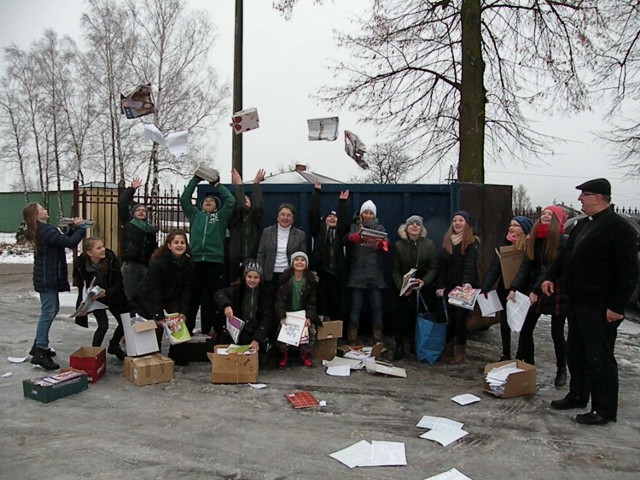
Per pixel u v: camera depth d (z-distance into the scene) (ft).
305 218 23.54
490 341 23.66
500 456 12.26
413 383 17.51
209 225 20.71
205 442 12.82
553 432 13.62
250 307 18.89
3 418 14.19
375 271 21.30
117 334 19.79
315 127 22.93
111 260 19.27
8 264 56.75
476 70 37.35
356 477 11.20
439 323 19.90
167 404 15.33
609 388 14.11
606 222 13.93
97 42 85.30
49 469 11.43
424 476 11.27
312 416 14.56
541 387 17.22
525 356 18.12
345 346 21.21
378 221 23.03
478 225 23.17
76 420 14.08
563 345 17.13
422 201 23.17
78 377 16.30
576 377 15.06
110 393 16.20
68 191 108.37
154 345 18.07
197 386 16.89
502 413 14.89
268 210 23.81
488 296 18.47
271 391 16.51
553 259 16.85
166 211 36.24
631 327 28.22
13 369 18.43
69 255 64.85
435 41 42.19
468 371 18.97
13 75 98.73
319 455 12.21
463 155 37.35
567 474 11.45
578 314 14.47
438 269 20.24
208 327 21.72
